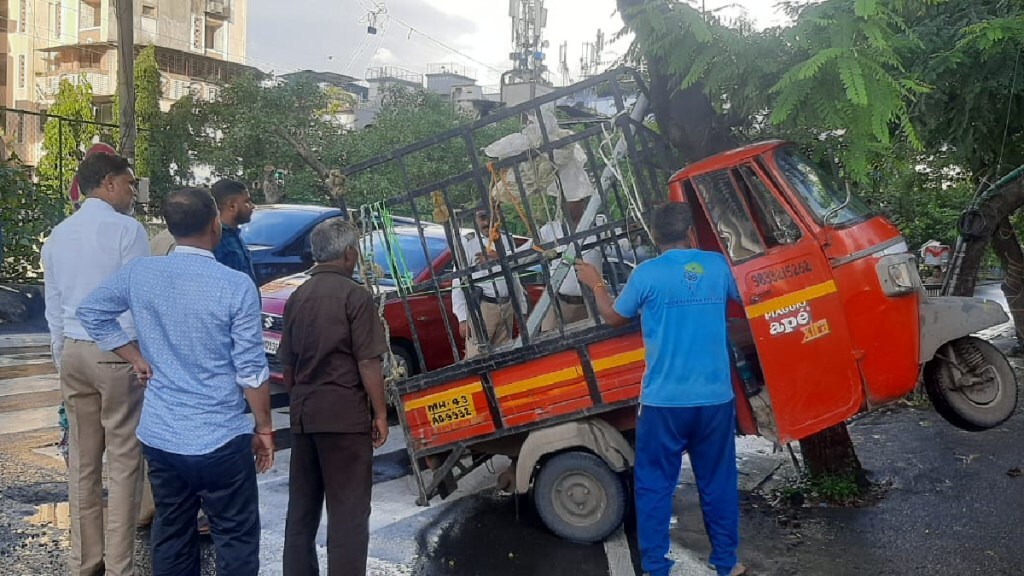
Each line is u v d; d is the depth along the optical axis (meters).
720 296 4.31
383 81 55.81
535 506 5.14
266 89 28.00
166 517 3.66
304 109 28.28
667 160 5.66
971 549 4.81
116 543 4.14
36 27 42.75
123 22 15.13
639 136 5.36
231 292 3.53
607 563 4.75
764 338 4.65
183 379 3.52
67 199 17.50
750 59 4.70
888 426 7.75
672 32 4.83
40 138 40.53
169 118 30.14
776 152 4.88
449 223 5.38
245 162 27.73
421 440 5.25
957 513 5.40
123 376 4.09
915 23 6.11
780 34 4.70
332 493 4.01
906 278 4.76
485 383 5.11
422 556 4.84
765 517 5.43
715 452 4.32
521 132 5.25
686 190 5.04
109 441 4.14
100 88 41.09
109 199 4.23
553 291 5.04
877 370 4.74
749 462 6.74
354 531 3.98
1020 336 11.10
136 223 4.26
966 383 5.09
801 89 4.28
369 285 5.34
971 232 8.55
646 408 4.31
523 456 5.05
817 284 4.71
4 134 27.88
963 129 6.40
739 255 4.72
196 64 42.41
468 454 5.70
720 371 4.29
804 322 4.68
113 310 3.66
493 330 6.26
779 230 4.81
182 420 3.50
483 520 5.45
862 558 4.72
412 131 23.70
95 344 4.05
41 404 8.43
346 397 3.97
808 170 5.02
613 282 5.73
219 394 3.54
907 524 5.23
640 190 5.04
